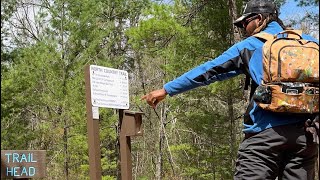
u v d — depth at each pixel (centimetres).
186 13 1245
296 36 223
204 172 1567
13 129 1364
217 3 1245
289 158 220
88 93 471
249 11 241
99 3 1878
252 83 230
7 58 1320
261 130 219
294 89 208
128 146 521
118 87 508
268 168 217
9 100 1306
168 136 2231
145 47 1315
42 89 1551
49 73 1548
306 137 215
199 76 230
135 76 2306
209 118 1394
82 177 1703
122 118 521
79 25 1600
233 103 1412
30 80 1420
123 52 2181
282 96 209
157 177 2191
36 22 1761
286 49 212
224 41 1252
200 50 1259
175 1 1252
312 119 214
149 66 2267
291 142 215
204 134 1478
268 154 217
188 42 1252
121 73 515
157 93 238
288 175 219
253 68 222
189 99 1395
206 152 1548
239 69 230
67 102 1532
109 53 2008
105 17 2086
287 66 209
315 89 209
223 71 229
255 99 216
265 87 213
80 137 1564
